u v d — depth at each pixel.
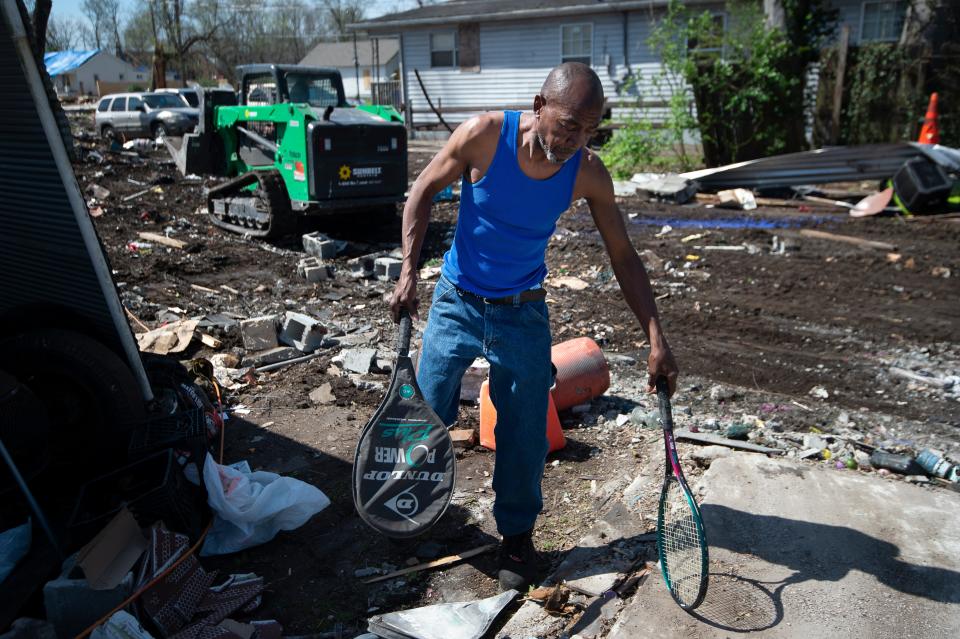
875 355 6.12
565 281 8.27
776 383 5.60
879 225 10.83
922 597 2.98
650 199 13.40
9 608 2.87
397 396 2.90
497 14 23.97
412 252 2.96
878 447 4.46
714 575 3.14
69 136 3.26
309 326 6.05
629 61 22.78
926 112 14.41
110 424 3.63
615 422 4.84
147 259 9.12
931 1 14.45
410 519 2.89
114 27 85.88
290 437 4.67
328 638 2.98
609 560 3.33
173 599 2.91
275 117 10.20
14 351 3.45
